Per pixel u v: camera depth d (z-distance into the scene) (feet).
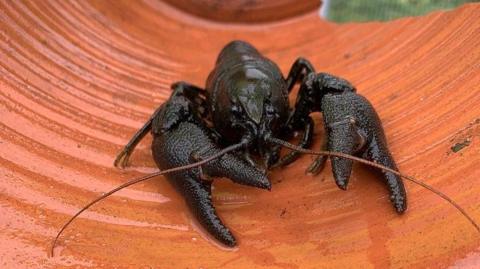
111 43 1.42
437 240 1.02
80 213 1.10
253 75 1.20
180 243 1.10
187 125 1.16
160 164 1.15
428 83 1.22
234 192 1.14
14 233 1.08
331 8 1.58
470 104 1.15
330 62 1.42
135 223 1.12
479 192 1.04
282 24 1.60
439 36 1.30
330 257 1.05
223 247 1.09
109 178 1.18
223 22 1.61
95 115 1.27
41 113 1.23
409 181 1.09
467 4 1.30
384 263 1.03
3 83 1.23
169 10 1.59
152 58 1.45
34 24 1.32
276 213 1.11
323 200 1.11
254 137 1.16
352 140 1.10
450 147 1.11
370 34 1.44
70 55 1.34
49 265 1.06
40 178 1.14
